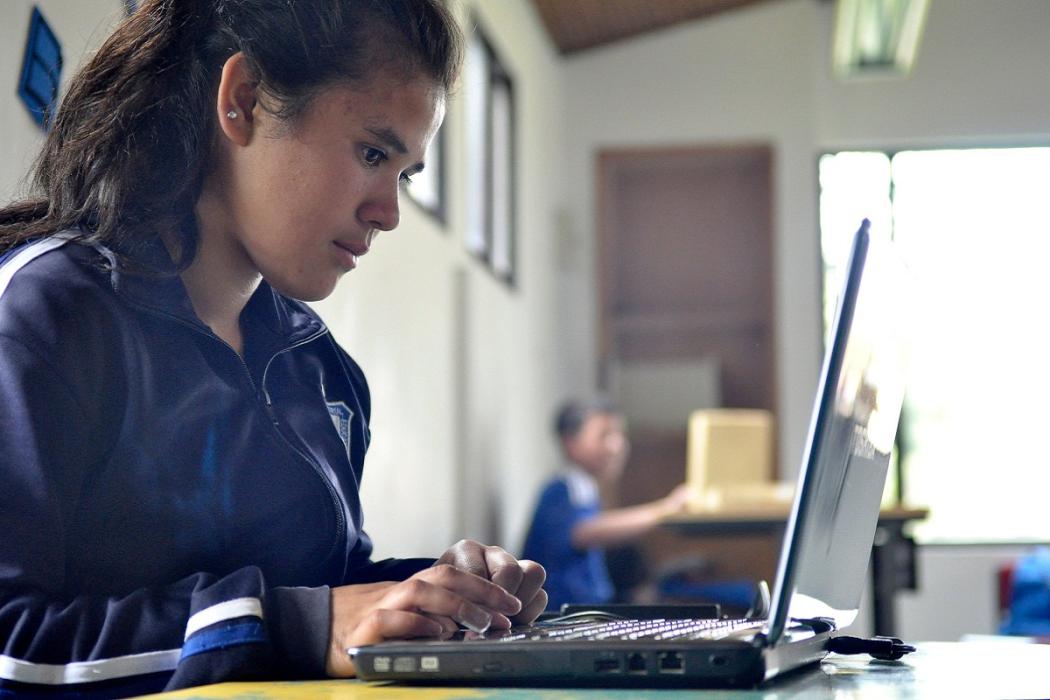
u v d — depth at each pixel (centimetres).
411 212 427
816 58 741
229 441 109
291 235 112
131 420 103
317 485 114
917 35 537
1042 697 77
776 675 83
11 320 96
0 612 86
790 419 709
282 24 109
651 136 737
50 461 93
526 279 639
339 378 133
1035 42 729
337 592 92
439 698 74
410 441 421
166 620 88
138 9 119
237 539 109
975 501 705
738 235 746
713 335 742
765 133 729
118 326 103
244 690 79
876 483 101
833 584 94
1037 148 727
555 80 723
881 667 96
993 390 711
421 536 434
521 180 628
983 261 721
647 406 709
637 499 719
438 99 114
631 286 751
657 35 740
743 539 593
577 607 124
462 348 498
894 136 734
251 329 122
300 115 110
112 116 111
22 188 130
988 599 698
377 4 110
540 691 78
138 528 103
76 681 85
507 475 581
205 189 115
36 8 162
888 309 94
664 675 79
